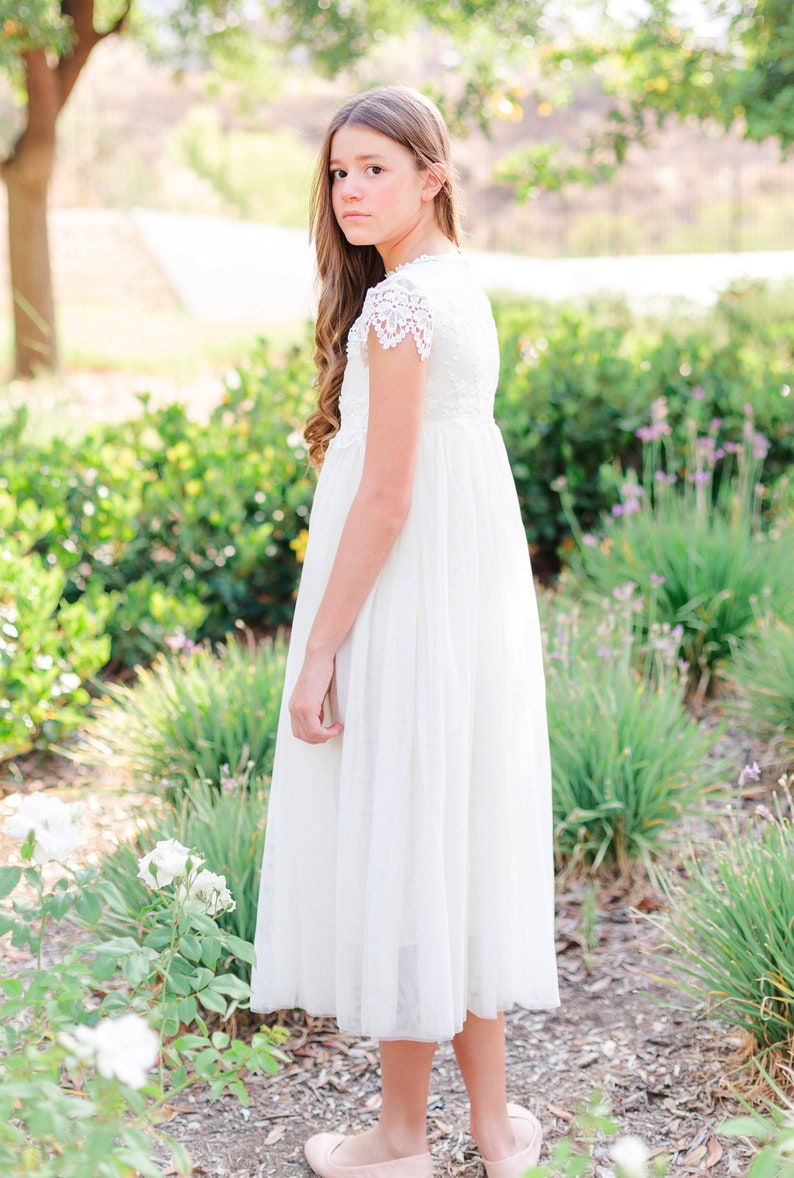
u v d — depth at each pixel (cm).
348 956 195
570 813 322
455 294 189
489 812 198
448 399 190
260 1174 220
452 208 201
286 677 204
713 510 515
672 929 289
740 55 746
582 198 2670
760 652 401
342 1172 213
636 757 329
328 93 2867
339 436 197
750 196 2631
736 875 255
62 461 500
